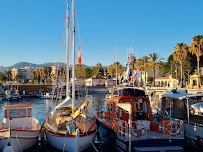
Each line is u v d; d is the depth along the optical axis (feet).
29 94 268.62
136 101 53.98
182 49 189.26
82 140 44.93
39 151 49.98
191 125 49.39
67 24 70.54
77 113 46.32
